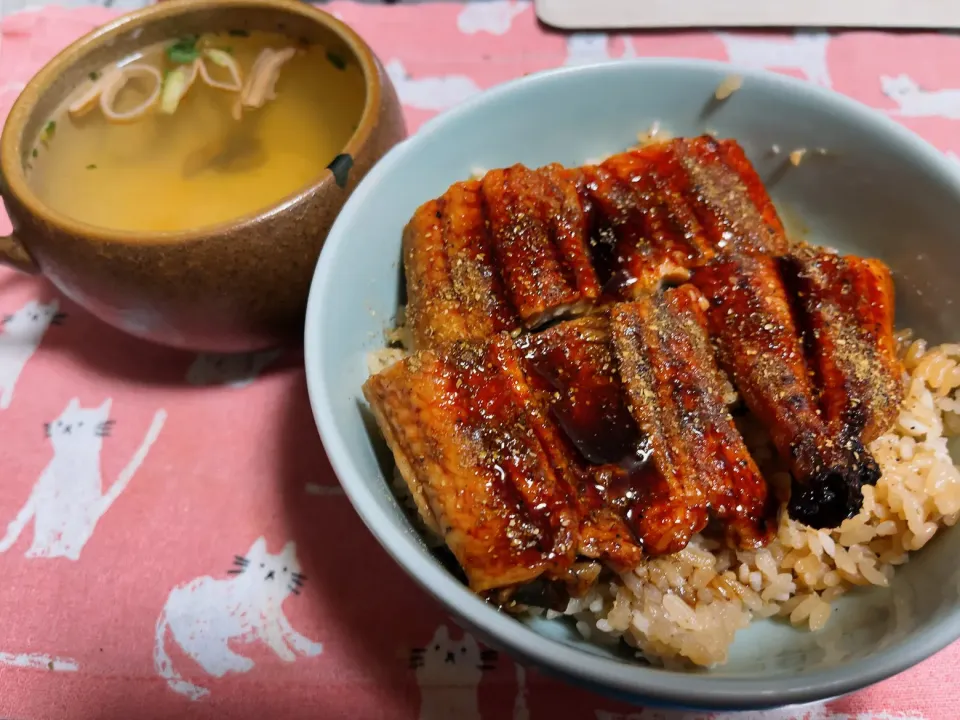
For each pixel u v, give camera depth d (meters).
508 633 0.15
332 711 0.19
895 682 0.19
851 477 0.19
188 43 0.26
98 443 0.24
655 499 0.19
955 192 0.21
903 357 0.22
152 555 0.22
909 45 0.31
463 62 0.32
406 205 0.23
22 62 0.33
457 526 0.18
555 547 0.18
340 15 0.34
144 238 0.20
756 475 0.20
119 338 0.26
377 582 0.21
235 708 0.20
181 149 0.26
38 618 0.21
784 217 0.25
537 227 0.22
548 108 0.24
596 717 0.19
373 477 0.19
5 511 0.23
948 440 0.21
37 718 0.20
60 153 0.24
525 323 0.21
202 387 0.25
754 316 0.21
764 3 0.32
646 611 0.19
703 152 0.23
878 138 0.22
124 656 0.20
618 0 0.33
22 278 0.27
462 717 0.19
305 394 0.25
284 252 0.21
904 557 0.20
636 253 0.22
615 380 0.20
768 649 0.19
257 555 0.22
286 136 0.26
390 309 0.23
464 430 0.19
